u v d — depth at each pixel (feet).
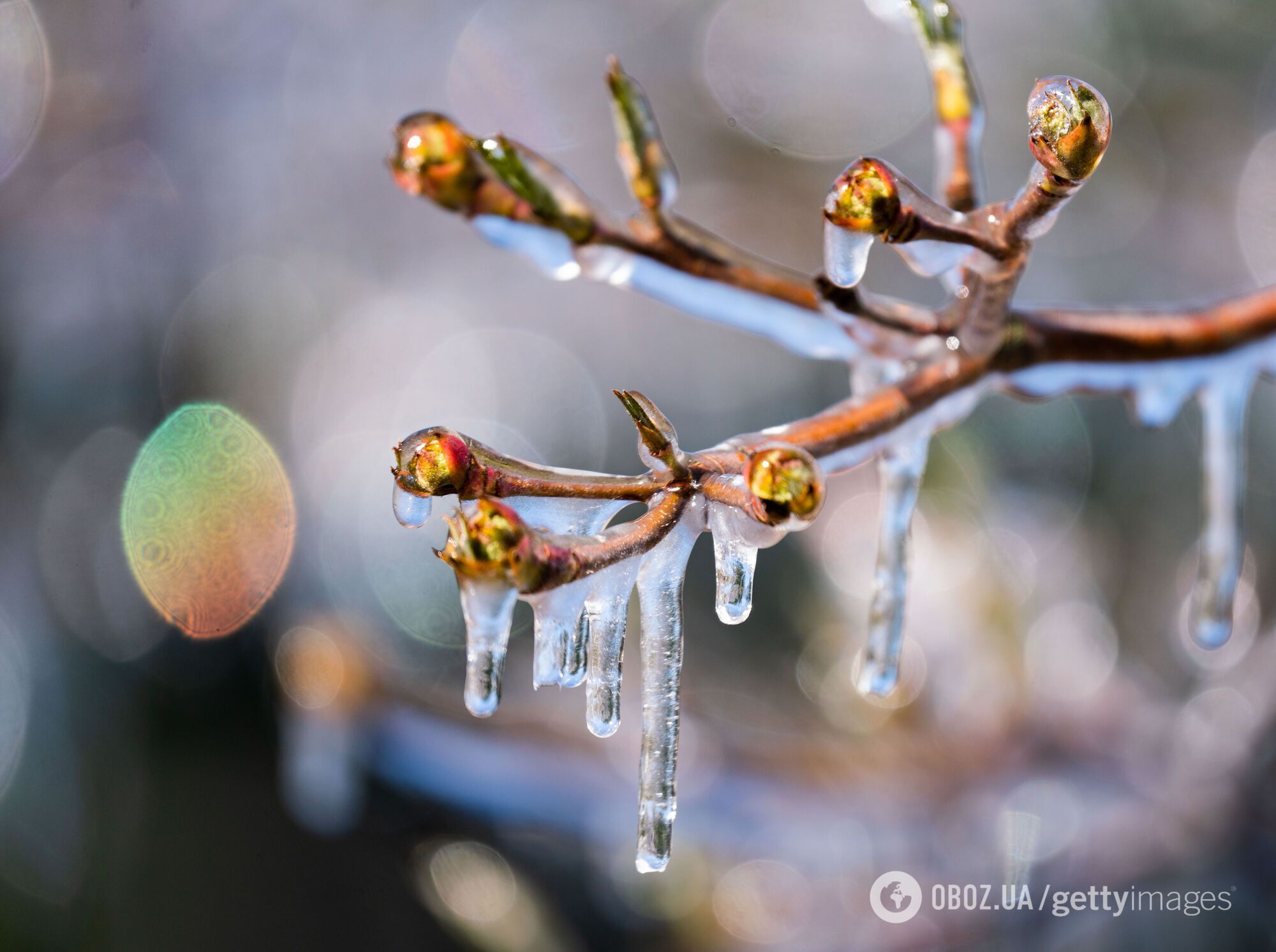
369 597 2.40
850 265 0.94
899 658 1.07
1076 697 1.95
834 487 2.38
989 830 1.77
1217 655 2.04
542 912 1.83
